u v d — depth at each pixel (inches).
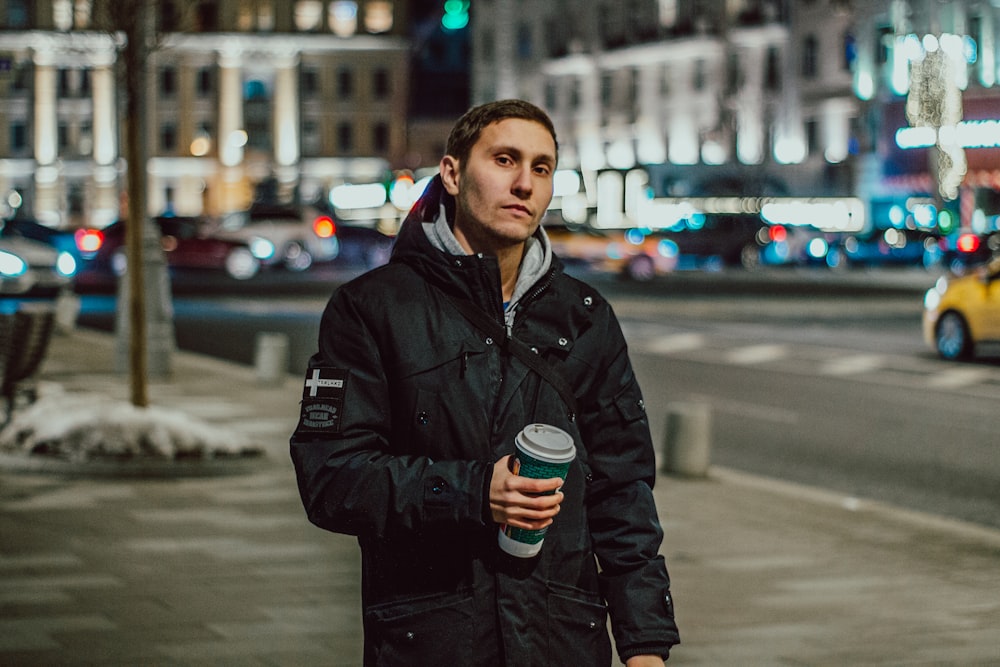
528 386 135.5
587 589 135.0
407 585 131.8
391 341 134.5
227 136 4207.7
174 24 555.5
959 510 455.5
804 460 544.4
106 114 4133.9
